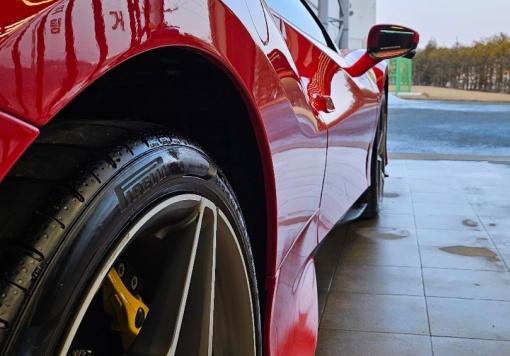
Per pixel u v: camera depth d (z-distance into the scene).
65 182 0.74
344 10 11.06
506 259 3.19
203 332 1.08
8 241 0.68
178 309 0.98
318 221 1.96
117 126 0.89
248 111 1.20
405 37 2.72
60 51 0.66
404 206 4.48
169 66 1.10
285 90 1.40
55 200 0.72
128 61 1.06
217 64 1.05
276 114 1.33
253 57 1.19
